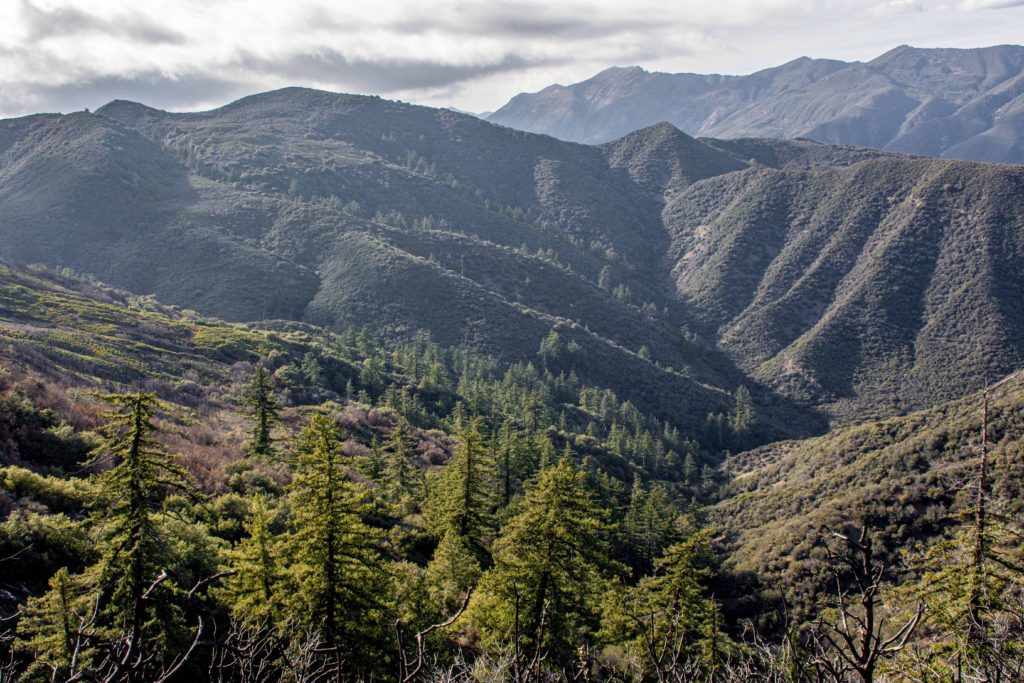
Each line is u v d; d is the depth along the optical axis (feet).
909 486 144.36
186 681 49.96
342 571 61.67
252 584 62.13
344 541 62.49
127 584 50.47
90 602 47.67
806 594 123.95
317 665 49.78
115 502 51.52
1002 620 26.91
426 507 125.59
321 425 64.90
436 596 79.46
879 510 141.59
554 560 72.28
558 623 68.69
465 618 72.08
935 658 33.45
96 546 52.65
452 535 95.91
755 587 141.69
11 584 55.01
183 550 63.46
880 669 30.86
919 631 48.03
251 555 63.16
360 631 60.70
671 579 80.84
